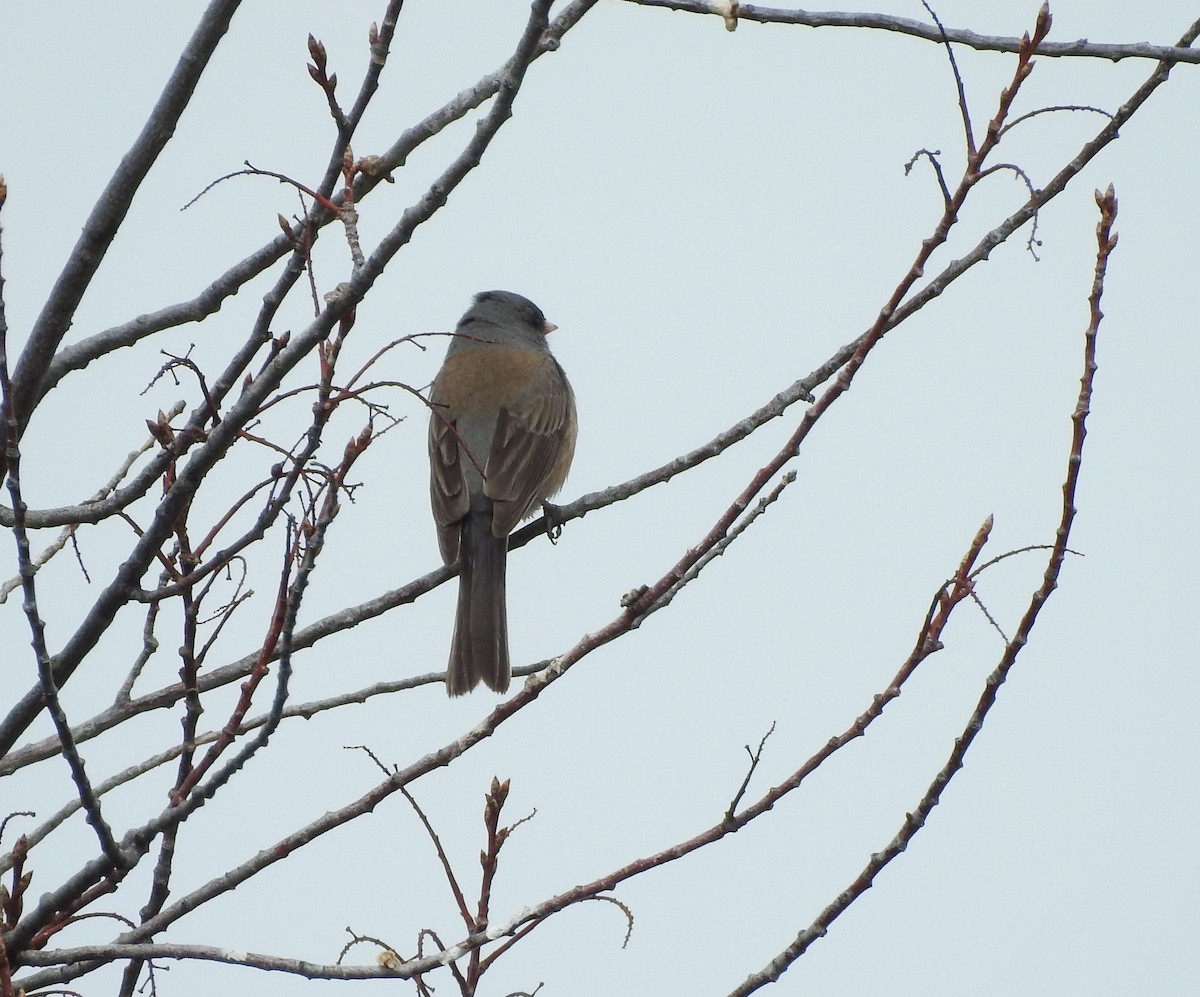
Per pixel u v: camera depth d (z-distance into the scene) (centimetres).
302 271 785
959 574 727
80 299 807
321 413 701
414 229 727
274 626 759
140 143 800
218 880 750
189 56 795
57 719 712
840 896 705
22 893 711
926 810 699
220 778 732
